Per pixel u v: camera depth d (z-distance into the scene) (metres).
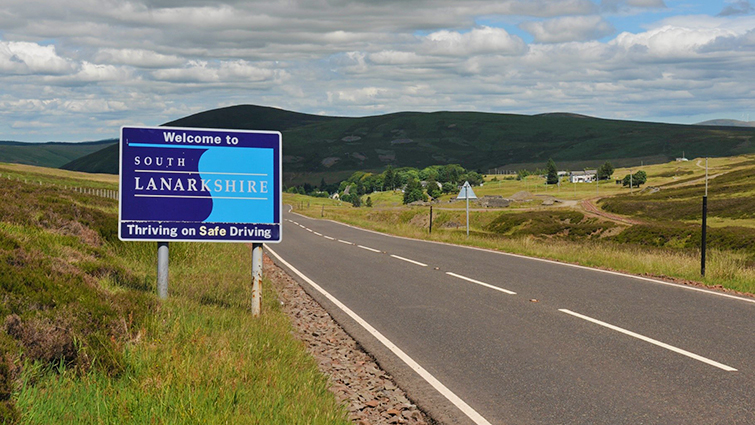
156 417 4.42
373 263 17.86
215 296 10.27
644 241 50.00
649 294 11.43
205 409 4.64
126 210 8.91
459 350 7.58
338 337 8.45
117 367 5.59
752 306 10.09
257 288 9.02
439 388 6.12
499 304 10.64
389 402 5.73
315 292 12.42
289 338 7.67
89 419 4.39
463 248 23.20
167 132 9.05
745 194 106.38
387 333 8.60
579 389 5.98
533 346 7.68
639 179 190.75
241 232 9.11
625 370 6.56
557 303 10.60
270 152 9.25
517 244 23.75
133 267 11.87
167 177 9.02
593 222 70.88
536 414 5.34
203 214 9.07
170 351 6.07
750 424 4.96
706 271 14.05
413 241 27.89
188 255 14.66
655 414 5.25
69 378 5.13
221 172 9.12
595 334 8.22
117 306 6.93
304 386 5.56
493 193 199.38
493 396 5.85
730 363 6.74
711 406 5.41
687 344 7.60
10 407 4.10
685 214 87.44
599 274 14.55
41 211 12.80
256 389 5.31
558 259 18.48
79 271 7.84
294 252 21.92
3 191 13.86
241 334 7.23
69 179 149.75
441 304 10.79
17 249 7.34
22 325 5.44
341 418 4.97
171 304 8.47
